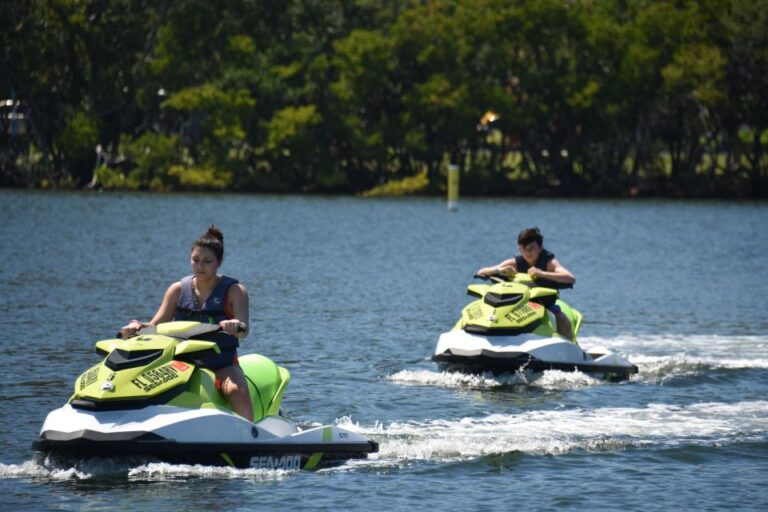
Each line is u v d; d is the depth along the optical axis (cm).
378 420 3672
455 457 3170
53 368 4534
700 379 4531
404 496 2786
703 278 9438
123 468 2861
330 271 9475
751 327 6322
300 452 3002
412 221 17475
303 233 14438
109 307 6588
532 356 4425
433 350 5259
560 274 4756
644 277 9462
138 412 2839
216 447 2873
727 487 2906
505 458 3169
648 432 3519
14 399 3906
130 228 14125
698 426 3612
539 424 3625
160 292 7412
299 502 2705
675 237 14775
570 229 16188
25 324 5809
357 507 2686
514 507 2716
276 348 5244
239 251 11456
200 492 2745
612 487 2897
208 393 2934
